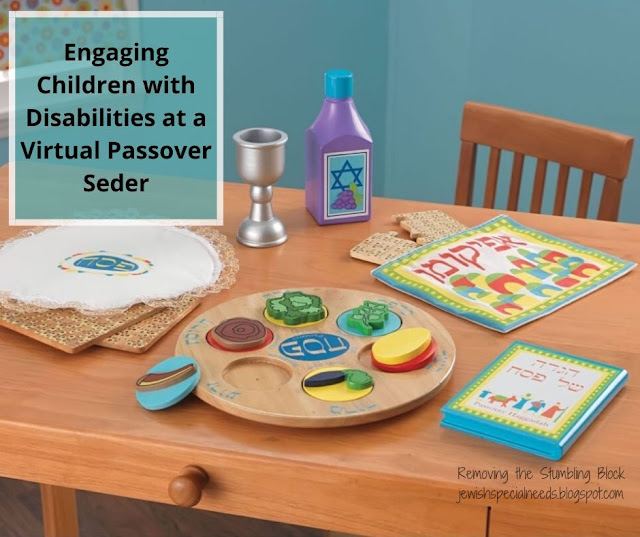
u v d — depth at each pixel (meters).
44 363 1.05
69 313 1.13
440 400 0.98
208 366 1.00
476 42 2.62
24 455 0.96
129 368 1.04
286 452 0.90
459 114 2.72
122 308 1.13
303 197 1.51
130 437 0.92
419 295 1.18
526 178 2.67
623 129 2.51
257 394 0.95
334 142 1.35
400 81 2.81
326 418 0.91
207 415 0.95
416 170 2.88
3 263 1.25
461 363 1.04
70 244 1.31
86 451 0.93
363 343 1.05
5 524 1.85
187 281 1.21
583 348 1.08
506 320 1.12
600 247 1.34
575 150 1.63
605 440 0.91
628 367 1.04
